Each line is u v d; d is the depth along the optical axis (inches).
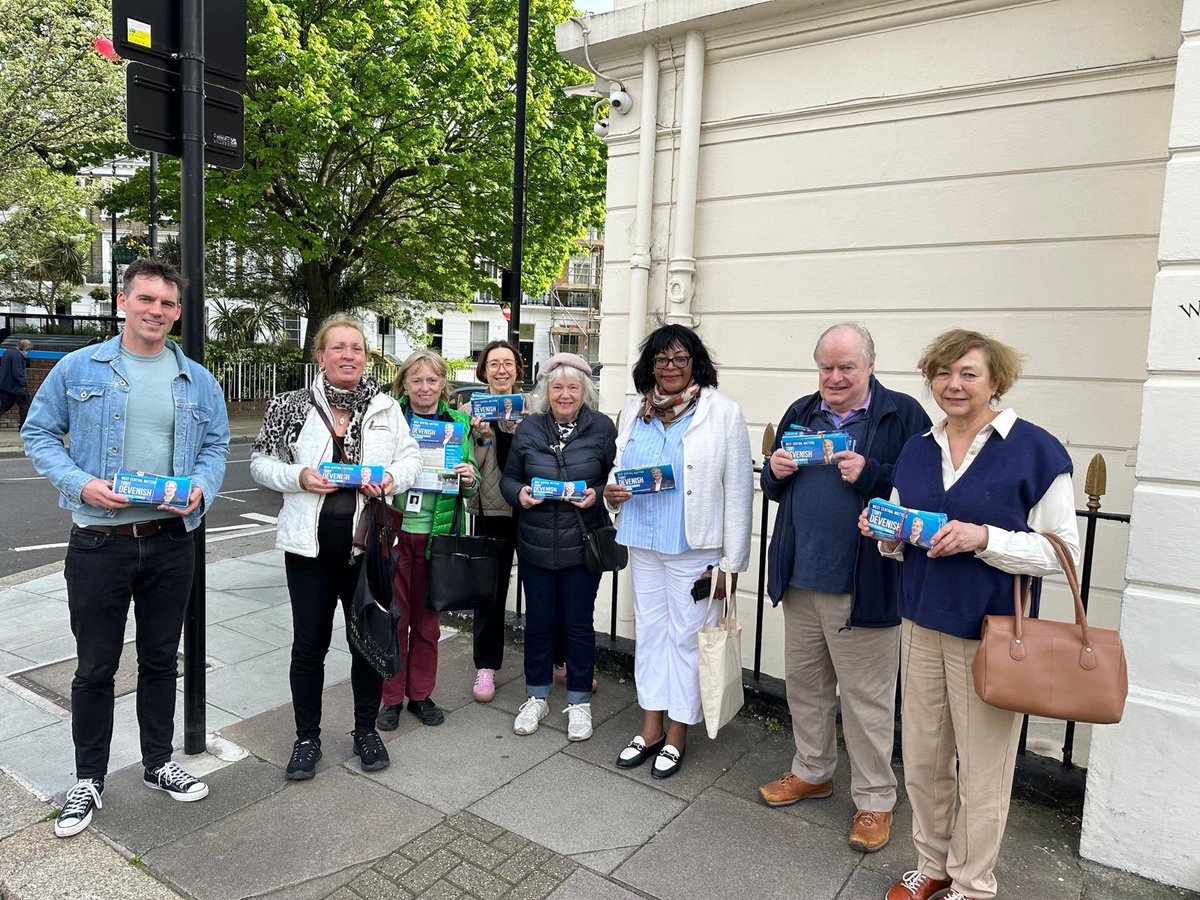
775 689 136.0
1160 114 119.6
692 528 114.0
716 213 164.2
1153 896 90.2
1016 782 111.1
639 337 171.6
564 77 604.1
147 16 103.7
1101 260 125.4
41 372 573.6
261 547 258.2
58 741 122.7
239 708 136.0
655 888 90.7
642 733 124.2
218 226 585.3
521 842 99.0
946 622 81.6
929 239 140.2
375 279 760.3
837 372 97.6
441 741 126.0
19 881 89.4
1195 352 86.7
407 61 532.7
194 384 103.9
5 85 511.2
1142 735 91.7
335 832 100.2
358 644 107.6
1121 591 126.8
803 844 100.1
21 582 208.8
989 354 80.4
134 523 98.7
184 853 95.2
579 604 128.3
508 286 363.9
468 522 150.4
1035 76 128.3
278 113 510.6
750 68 157.2
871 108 144.3
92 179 740.0
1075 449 129.0
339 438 112.7
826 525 98.8
